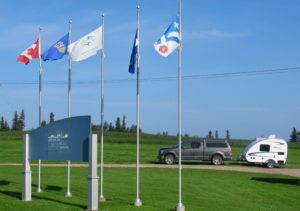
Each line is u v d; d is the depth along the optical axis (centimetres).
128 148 6219
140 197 2011
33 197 1916
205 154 4169
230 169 3716
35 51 2138
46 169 3553
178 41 1706
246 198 2155
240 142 8206
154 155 5162
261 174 3347
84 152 1733
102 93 1925
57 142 1778
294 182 2878
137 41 1809
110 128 11650
